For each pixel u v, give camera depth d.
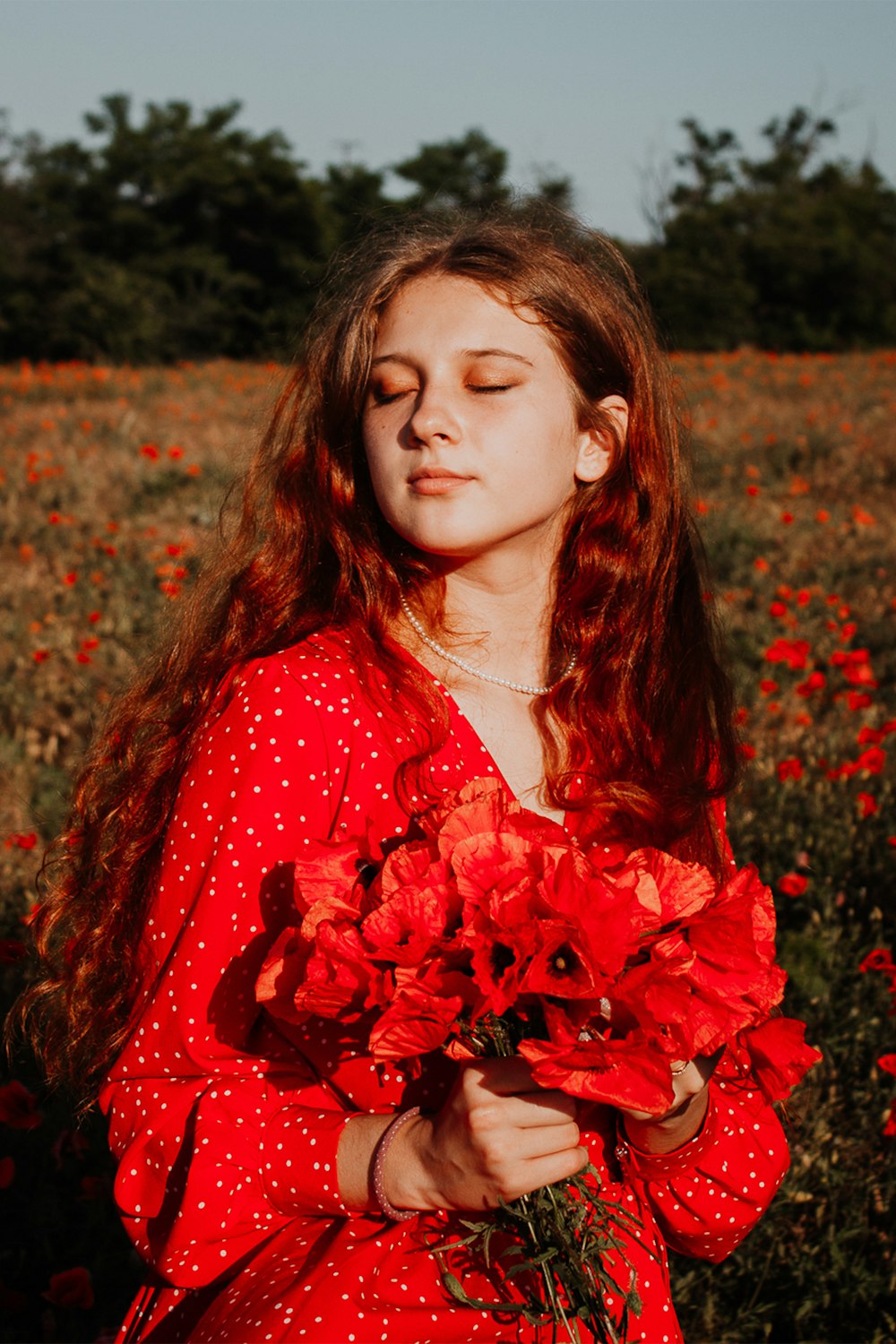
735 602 7.72
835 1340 2.63
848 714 5.86
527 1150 1.30
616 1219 1.44
